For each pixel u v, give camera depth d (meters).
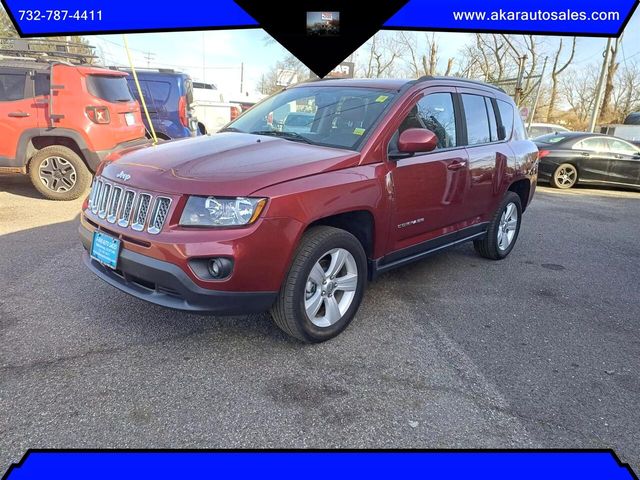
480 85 4.79
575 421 2.67
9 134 6.88
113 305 3.69
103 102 7.17
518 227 5.61
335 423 2.54
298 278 2.99
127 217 2.95
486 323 3.82
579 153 11.88
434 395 2.82
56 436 2.35
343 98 3.90
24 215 6.29
